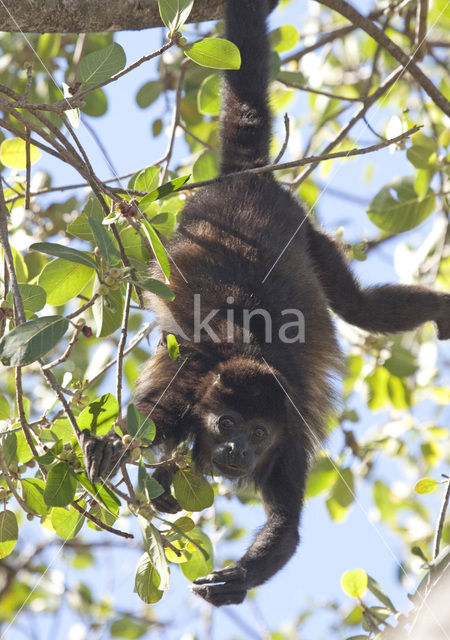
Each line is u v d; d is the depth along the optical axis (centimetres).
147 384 743
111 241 529
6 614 1061
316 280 785
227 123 838
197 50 570
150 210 712
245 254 726
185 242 738
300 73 959
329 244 863
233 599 649
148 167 623
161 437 721
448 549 541
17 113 560
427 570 566
